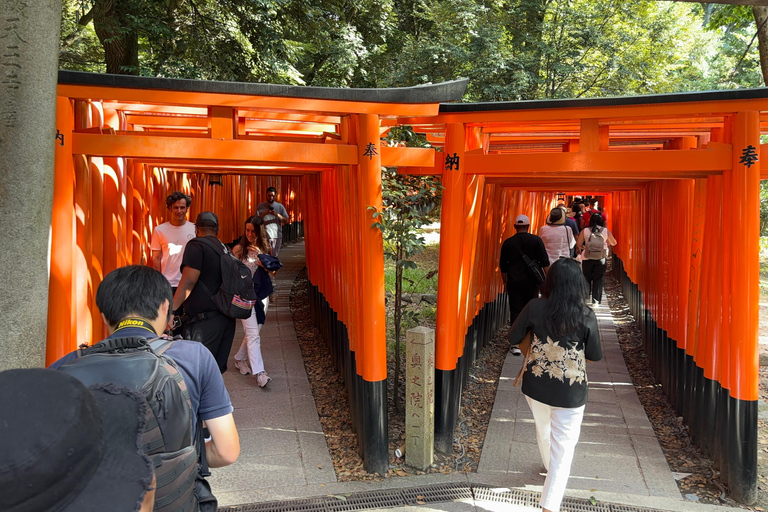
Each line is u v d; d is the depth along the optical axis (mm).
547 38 16766
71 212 3457
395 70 16750
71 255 3467
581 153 4086
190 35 10719
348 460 4395
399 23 18406
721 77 21781
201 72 10883
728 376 4090
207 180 11172
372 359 4148
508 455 4574
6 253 2295
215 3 10781
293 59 12672
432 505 3783
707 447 4602
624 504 3881
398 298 5219
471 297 6098
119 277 1834
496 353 7469
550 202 14047
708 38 21219
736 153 3840
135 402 1276
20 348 2334
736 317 3930
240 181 14094
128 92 3443
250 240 5668
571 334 3557
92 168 4102
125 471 1149
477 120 4301
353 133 4125
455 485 4059
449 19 15859
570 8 16500
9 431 918
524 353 3809
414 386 4270
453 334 4527
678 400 5480
